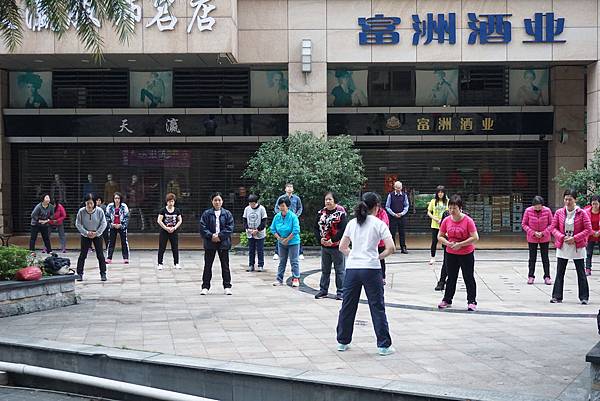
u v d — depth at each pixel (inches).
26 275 425.4
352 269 320.5
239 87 962.7
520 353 316.8
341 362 301.1
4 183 961.5
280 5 847.7
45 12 493.0
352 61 845.8
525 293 514.9
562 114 949.8
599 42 832.3
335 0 845.2
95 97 968.9
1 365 311.9
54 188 981.2
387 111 948.0
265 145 829.2
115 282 565.9
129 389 275.1
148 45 784.3
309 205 780.0
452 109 948.6
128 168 980.6
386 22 842.2
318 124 845.2
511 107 951.6
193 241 924.0
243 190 972.6
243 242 799.7
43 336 353.1
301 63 841.5
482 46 839.1
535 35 834.2
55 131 959.0
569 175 806.5
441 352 319.3
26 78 972.6
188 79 962.7
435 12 839.7
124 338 348.8
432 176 971.9
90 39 490.9
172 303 460.1
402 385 258.7
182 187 982.4
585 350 322.7
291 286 542.0
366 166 968.9
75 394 310.0
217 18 781.9
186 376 292.0
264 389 276.1
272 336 354.9
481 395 245.0
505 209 977.5
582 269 468.1
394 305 458.0
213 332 364.5
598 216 585.0
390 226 783.7
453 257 440.1
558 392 254.5
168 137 956.6
